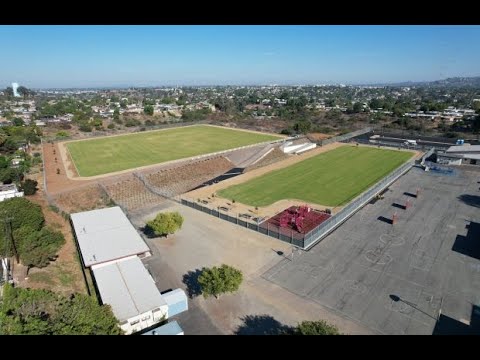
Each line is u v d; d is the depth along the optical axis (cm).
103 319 2834
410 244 4894
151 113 18612
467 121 14650
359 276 4169
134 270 4047
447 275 4147
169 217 5147
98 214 5622
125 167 8738
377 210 6106
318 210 6212
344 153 10419
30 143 11731
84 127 14150
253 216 6000
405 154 10088
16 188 7156
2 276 4200
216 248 4922
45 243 4462
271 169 8931
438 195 6806
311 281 4094
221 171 9156
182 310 3606
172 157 9744
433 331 3281
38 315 2852
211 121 16538
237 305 3694
